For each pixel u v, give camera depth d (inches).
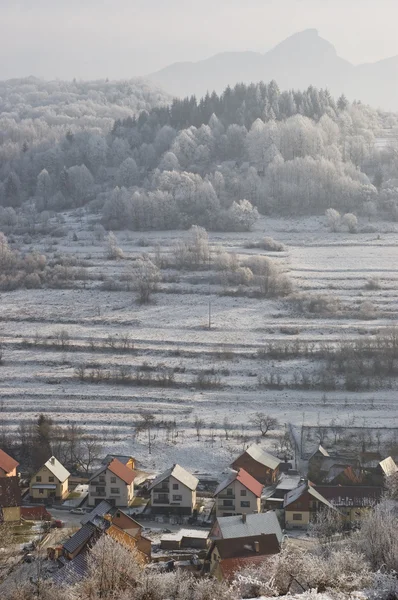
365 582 7258.9
